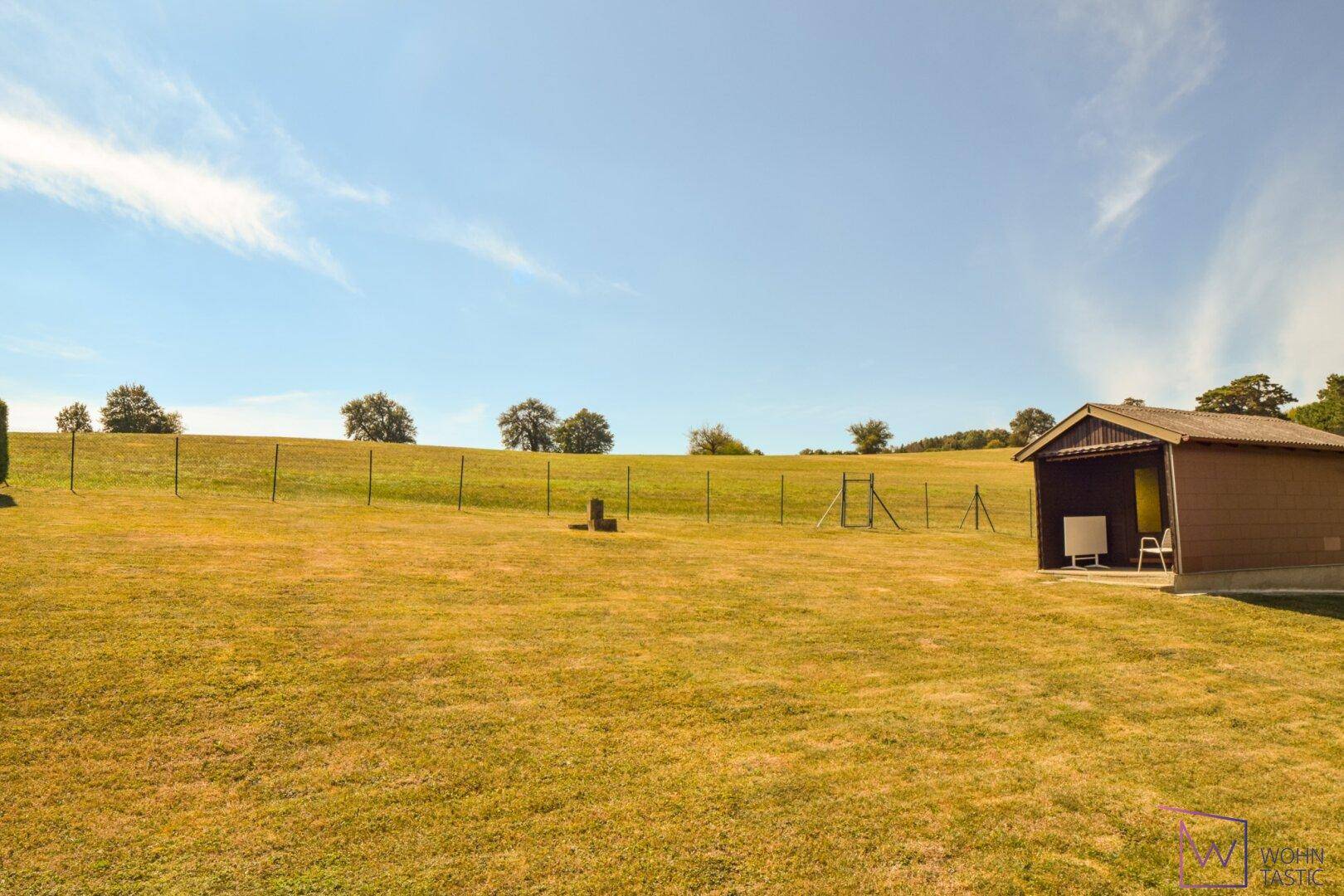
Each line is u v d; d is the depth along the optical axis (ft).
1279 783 17.90
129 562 38.50
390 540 53.98
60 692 21.12
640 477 129.29
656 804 16.37
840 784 17.51
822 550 63.62
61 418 303.27
